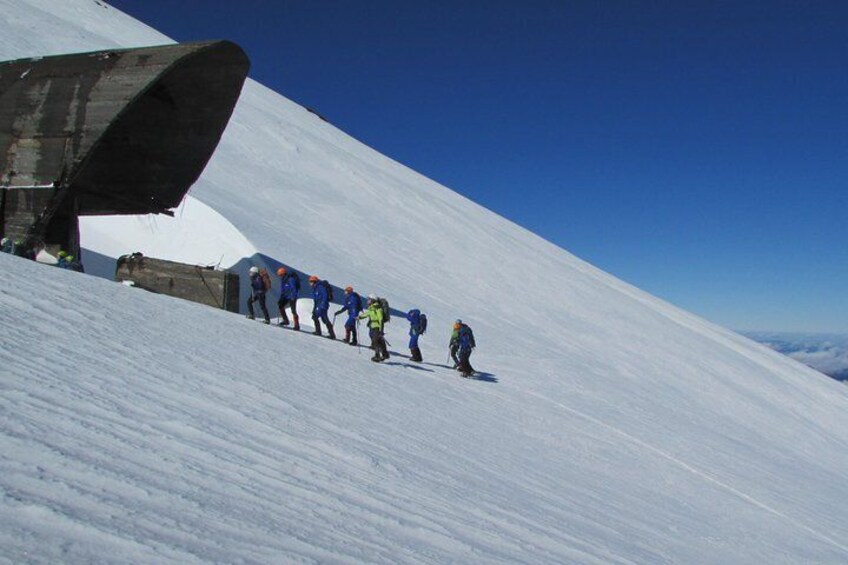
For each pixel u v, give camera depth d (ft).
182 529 10.13
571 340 87.15
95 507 9.80
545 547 18.28
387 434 25.90
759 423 78.79
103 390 17.52
